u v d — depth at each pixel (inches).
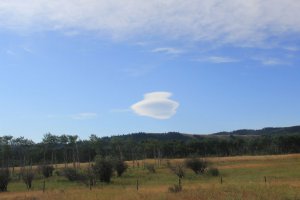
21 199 1298.0
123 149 5497.1
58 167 4419.3
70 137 4776.1
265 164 3373.5
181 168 2640.3
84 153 5536.4
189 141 6358.3
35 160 5191.9
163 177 2615.7
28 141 4771.2
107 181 2432.3
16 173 3779.5
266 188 1184.8
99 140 5310.0
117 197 1143.0
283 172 2482.8
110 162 2539.4
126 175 2935.5
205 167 2787.9
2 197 1434.5
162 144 5915.4
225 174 2620.6
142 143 5659.5
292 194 1041.5
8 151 4554.6
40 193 1553.9
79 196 1222.9
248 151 6323.8
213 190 1194.0
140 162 4746.6
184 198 1071.6
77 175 2684.5
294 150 6117.1
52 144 4931.1
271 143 6299.2
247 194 1069.8
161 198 1075.3
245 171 2751.0
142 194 1172.5
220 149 6338.6
